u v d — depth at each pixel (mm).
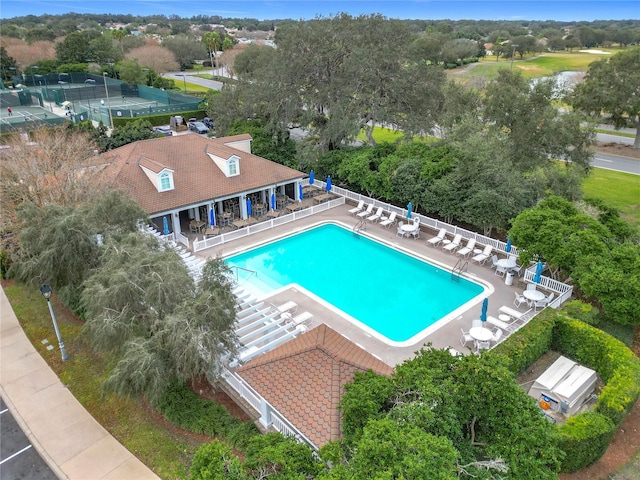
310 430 12977
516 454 11336
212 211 31016
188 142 35094
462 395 12219
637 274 20375
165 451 15078
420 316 23484
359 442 10688
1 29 139625
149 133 48656
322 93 40344
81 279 19188
